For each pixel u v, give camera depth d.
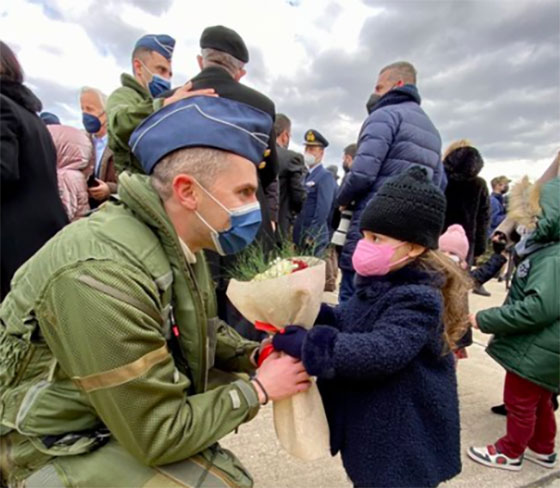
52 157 2.29
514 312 1.83
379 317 1.22
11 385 1.09
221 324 1.54
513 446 2.00
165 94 2.23
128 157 2.18
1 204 2.06
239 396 1.08
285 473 1.94
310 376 1.16
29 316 1.01
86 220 1.10
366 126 2.68
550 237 1.87
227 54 2.46
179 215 1.11
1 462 1.12
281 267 1.23
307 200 4.55
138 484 1.04
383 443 1.21
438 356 1.25
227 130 1.05
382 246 1.25
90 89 3.33
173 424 0.98
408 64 2.89
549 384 1.84
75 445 1.06
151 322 0.98
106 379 0.93
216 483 1.11
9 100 2.00
